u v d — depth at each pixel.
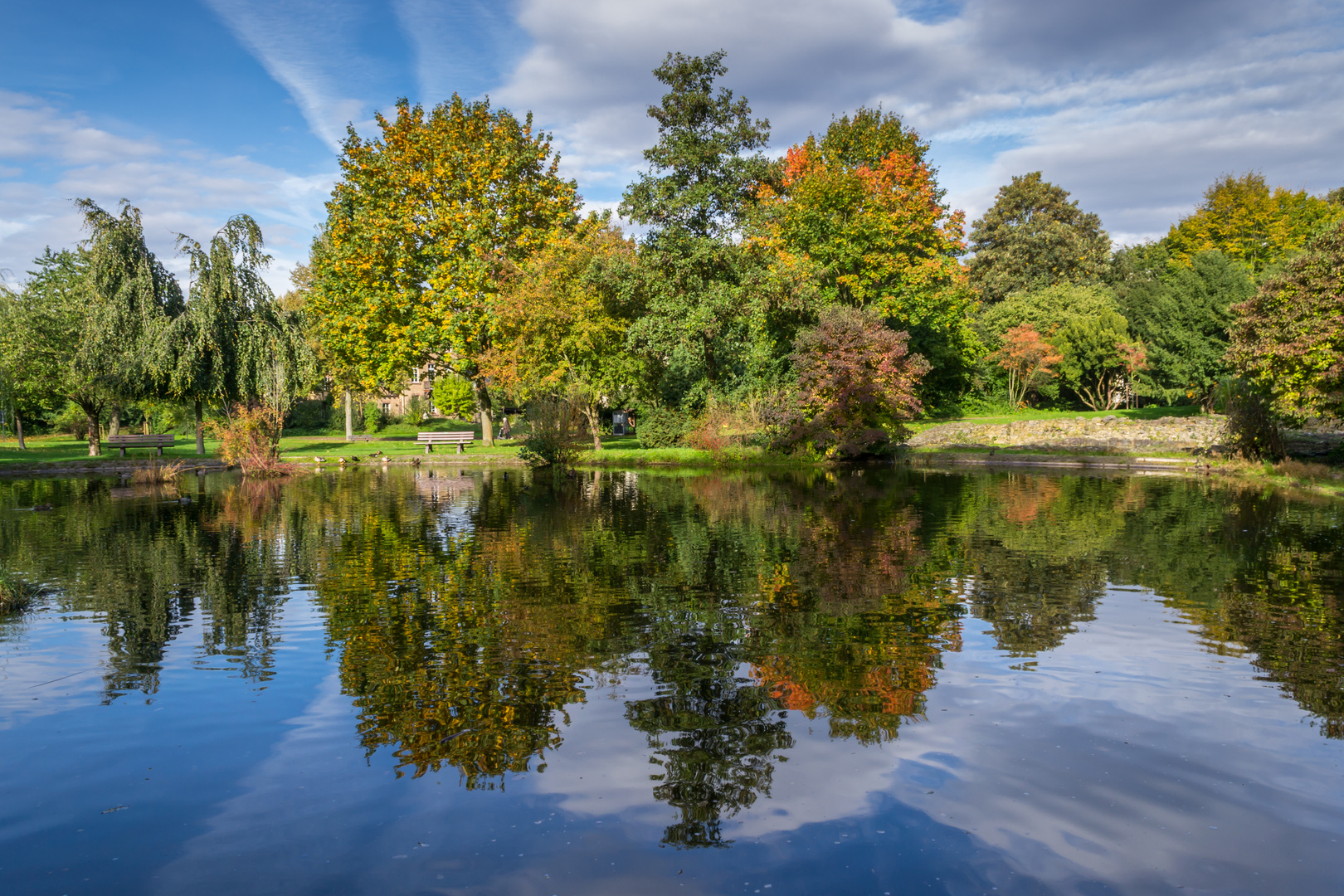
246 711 5.00
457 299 32.28
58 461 26.67
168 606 7.76
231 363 27.30
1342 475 19.28
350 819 3.66
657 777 4.05
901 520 13.44
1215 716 4.82
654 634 6.64
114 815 3.71
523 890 3.06
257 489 20.39
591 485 20.84
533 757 4.32
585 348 31.02
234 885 3.11
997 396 52.88
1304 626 6.81
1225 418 28.69
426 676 5.64
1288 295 19.69
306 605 7.75
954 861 3.25
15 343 33.41
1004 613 7.27
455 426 59.72
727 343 31.34
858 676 5.58
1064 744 4.42
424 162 32.22
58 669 5.84
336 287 34.09
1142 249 61.34
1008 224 64.06
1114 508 14.94
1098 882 3.09
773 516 14.10
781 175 35.09
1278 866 3.21
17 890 3.08
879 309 34.66
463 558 10.22
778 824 3.58
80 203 26.25
